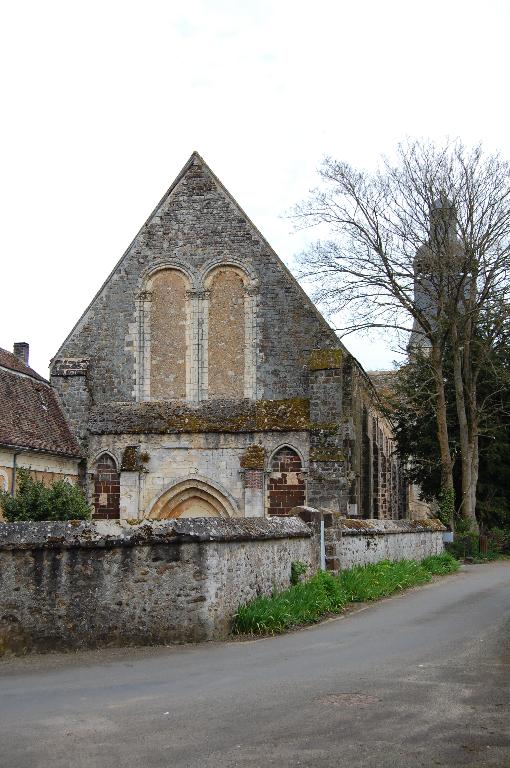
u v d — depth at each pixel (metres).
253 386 31.50
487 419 46.22
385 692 10.57
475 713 9.55
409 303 39.06
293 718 9.44
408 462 50.38
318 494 29.70
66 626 14.85
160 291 32.69
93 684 11.62
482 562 38.50
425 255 38.81
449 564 31.88
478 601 20.80
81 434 31.89
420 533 32.66
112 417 31.92
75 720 9.57
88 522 15.38
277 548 18.69
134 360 32.34
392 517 53.31
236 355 31.81
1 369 30.06
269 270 31.97
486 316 40.53
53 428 30.67
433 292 41.75
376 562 26.20
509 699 10.17
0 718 9.74
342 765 7.86
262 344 31.62
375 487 43.81
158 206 33.03
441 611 18.86
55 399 32.34
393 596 22.44
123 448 31.59
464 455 41.88
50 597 14.92
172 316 32.47
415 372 47.91
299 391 31.19
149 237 32.88
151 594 14.95
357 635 15.50
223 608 15.59
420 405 45.50
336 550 22.28
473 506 42.19
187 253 32.56
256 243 32.22
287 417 30.62
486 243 38.47
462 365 44.72
